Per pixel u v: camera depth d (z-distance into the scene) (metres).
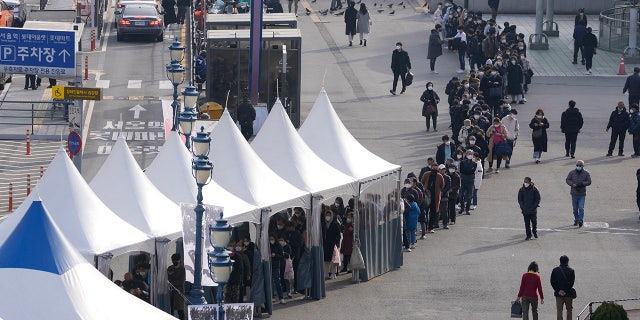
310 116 75.38
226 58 103.31
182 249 67.00
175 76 71.44
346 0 151.00
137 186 61.78
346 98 113.25
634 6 129.12
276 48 103.62
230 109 103.81
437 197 79.12
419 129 103.56
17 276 48.34
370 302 67.62
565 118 95.56
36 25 109.88
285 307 66.75
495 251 76.06
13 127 98.44
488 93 104.38
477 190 85.06
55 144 95.50
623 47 131.12
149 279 62.06
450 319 64.94
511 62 109.62
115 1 147.00
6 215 80.31
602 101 112.56
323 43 132.62
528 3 148.38
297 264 68.00
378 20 142.00
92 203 58.91
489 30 118.12
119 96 109.12
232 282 63.41
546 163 94.81
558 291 62.69
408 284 70.62
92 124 100.88
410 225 75.94
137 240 58.75
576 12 149.25
